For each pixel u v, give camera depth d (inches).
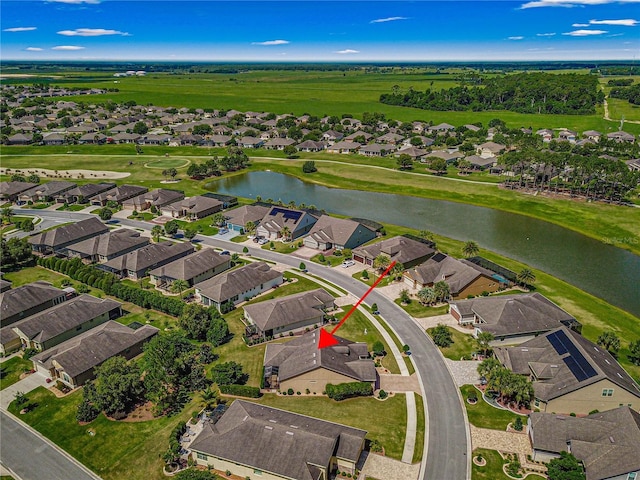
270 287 4126.5
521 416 2642.7
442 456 2372.0
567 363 2780.5
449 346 3280.0
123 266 4367.6
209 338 3331.7
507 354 2970.0
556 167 6614.2
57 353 3078.2
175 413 2679.6
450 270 4047.7
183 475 2107.5
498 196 6727.4
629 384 2672.2
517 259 4768.7
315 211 5782.5
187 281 4106.8
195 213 5841.5
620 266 4613.7
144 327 3376.0
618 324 3543.3
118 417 2650.1
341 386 2768.2
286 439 2260.1
